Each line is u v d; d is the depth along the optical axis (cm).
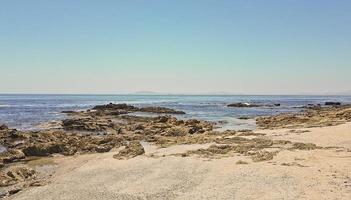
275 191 1747
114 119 6575
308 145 2928
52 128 5169
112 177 2227
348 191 1695
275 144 3073
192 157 2683
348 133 3594
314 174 2025
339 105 10638
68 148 3344
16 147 3538
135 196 1820
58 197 1873
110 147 3469
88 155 3162
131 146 3083
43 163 2878
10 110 9519
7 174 2417
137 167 2459
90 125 5094
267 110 9656
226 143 3231
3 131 4259
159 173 2256
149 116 7231
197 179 2064
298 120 5128
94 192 1927
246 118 6650
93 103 15462
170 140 3672
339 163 2272
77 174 2355
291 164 2291
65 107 11381
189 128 4359
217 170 2244
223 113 8494
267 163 2356
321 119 5084
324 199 1592
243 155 2684
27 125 5594
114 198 1806
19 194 1978
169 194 1814
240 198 1675
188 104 14262
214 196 1730
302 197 1636
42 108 10662
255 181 1944
